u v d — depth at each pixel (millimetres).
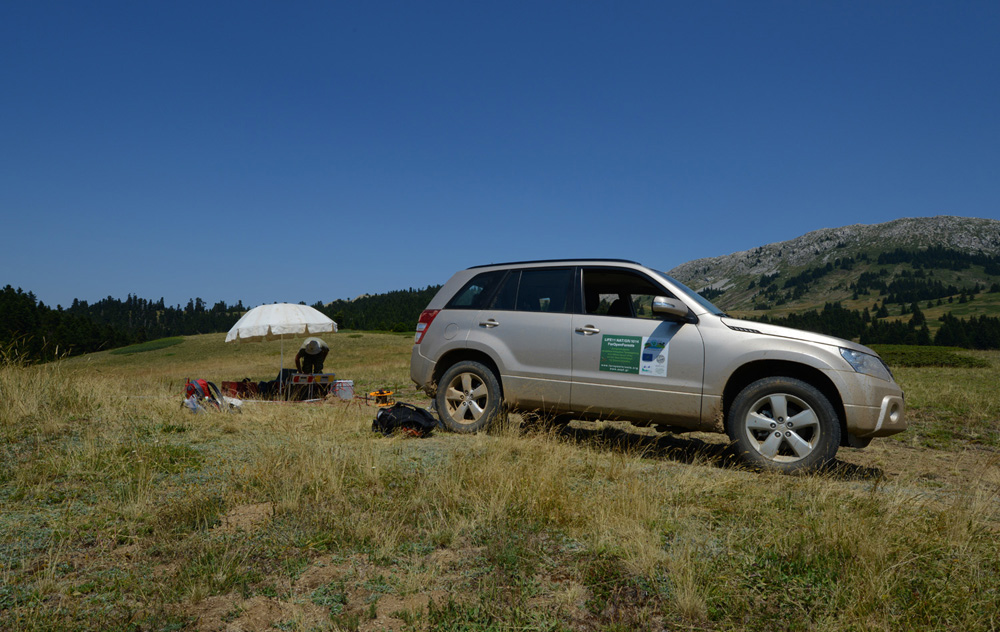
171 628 2242
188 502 3555
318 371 11391
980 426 7930
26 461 4570
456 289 6641
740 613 2348
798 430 4793
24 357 7715
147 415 6633
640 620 2326
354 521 3254
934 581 2562
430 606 2369
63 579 2666
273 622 2312
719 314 5305
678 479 4164
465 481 3871
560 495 3598
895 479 4785
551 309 5934
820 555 2791
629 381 5375
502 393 6070
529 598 2479
